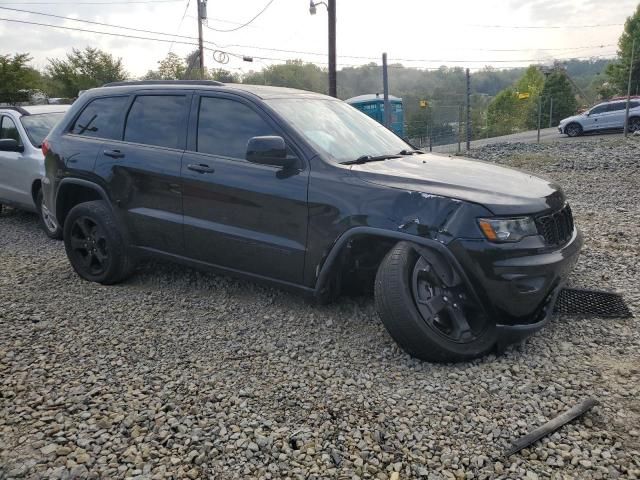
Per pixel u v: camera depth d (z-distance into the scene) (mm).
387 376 3580
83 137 5473
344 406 3229
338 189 3967
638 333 4090
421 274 3705
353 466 2721
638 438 2887
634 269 5488
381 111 28219
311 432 2975
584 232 7047
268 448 2844
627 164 13086
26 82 34031
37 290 5262
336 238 3943
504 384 3428
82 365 3738
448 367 3656
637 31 50281
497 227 3551
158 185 4840
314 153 4184
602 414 3082
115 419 3094
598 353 3818
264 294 5008
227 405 3244
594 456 2754
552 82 60281
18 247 7160
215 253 4605
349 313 4547
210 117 4723
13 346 4004
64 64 39062
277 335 4215
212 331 4305
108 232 5168
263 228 4305
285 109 4527
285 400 3297
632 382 3420
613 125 27812
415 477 2645
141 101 5188
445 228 3592
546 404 3211
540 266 3604
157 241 4965
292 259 4180
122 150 5094
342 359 3818
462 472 2672
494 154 18406
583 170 13000
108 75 39312
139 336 4215
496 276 3547
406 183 3844
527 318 3750
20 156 7961
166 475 2645
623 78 51688
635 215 8008
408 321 3572
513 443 2859
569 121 29031
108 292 5180
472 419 3088
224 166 4484
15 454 2795
